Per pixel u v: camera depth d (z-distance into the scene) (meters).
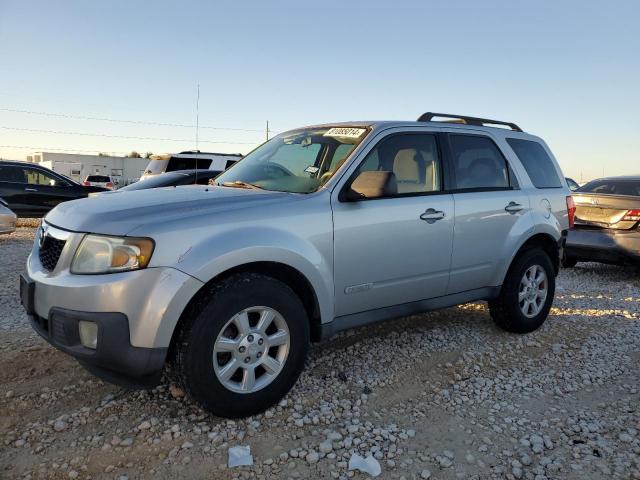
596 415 3.45
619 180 8.93
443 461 2.86
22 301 3.42
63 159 61.09
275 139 4.77
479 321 5.42
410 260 4.01
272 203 3.40
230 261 3.05
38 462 2.75
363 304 3.84
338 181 3.69
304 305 3.64
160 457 2.82
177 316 2.91
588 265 9.90
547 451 3.00
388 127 4.11
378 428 3.19
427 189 4.23
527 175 5.11
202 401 3.04
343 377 3.88
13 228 10.04
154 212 3.10
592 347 4.77
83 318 2.87
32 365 3.97
